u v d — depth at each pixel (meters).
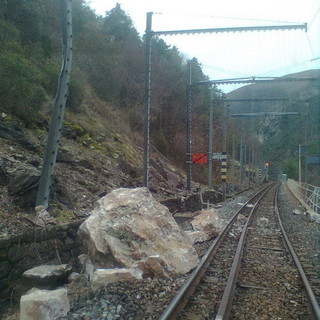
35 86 14.22
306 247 11.79
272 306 6.54
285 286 7.70
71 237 9.50
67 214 10.32
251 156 78.81
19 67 13.47
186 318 5.89
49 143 10.22
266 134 89.44
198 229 12.98
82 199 11.99
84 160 15.09
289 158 82.00
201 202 23.36
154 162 24.62
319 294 7.21
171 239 9.18
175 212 18.06
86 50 30.83
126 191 10.09
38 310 5.77
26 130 13.66
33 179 9.84
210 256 9.80
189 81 26.17
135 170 19.70
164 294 6.96
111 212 9.18
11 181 9.45
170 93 42.97
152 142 36.91
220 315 5.62
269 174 106.00
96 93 29.22
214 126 52.03
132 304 6.41
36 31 20.56
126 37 41.50
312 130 45.41
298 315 6.20
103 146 19.59
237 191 45.56
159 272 7.80
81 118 20.73
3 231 7.76
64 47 10.79
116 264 8.17
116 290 6.79
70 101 20.55
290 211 23.69
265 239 12.94
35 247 8.15
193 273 7.73
